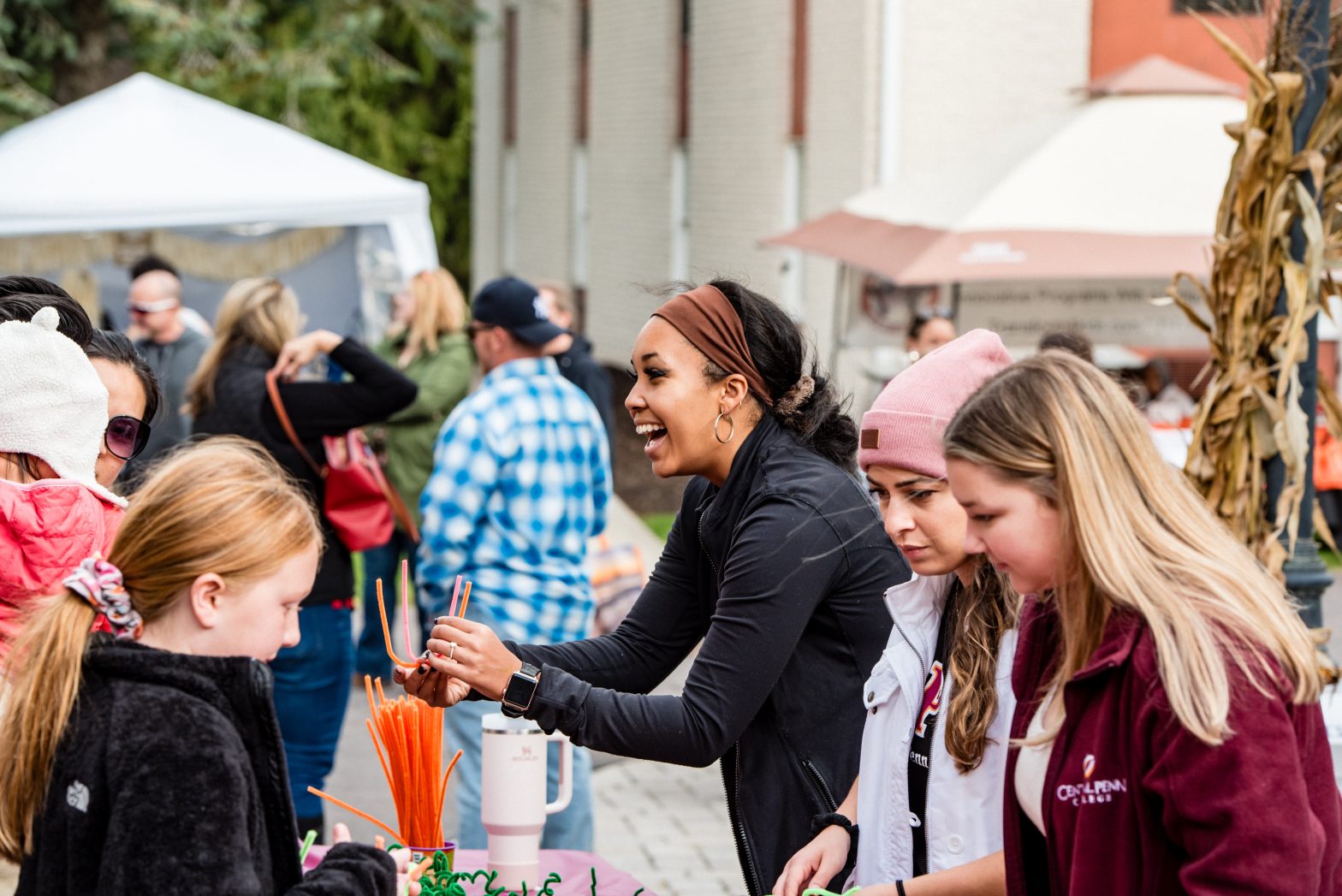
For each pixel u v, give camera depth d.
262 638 2.02
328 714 5.04
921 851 2.51
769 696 2.84
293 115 20.28
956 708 2.41
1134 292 8.05
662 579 3.18
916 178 8.62
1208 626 1.85
